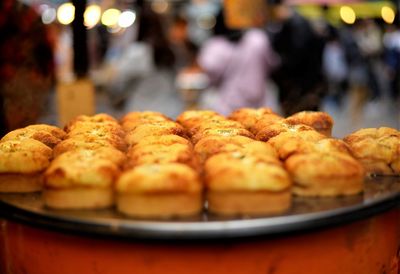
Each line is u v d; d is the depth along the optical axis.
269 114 0.81
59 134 0.71
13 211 0.54
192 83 1.91
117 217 0.50
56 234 0.52
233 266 0.49
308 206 0.53
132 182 0.50
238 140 0.62
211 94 1.67
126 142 0.68
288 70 1.51
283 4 1.58
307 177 0.55
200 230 0.47
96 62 1.73
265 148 0.60
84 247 0.50
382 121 2.63
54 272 0.53
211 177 0.52
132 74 1.71
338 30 2.32
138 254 0.49
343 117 2.44
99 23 1.73
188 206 0.51
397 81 2.88
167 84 1.77
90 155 0.57
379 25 2.70
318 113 0.76
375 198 0.55
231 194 0.51
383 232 0.58
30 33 1.11
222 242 0.48
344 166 0.56
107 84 1.70
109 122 0.76
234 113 0.84
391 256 0.61
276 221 0.48
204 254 0.48
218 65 1.57
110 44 1.79
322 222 0.49
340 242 0.53
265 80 1.57
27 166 0.59
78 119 0.79
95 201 0.53
